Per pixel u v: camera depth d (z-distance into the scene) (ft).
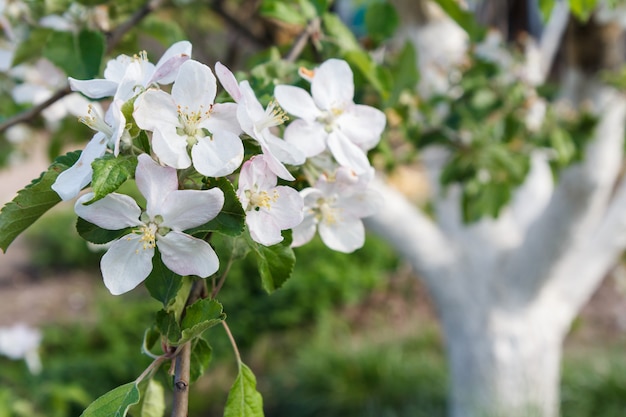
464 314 13.01
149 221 2.92
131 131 2.92
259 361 21.31
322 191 3.75
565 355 20.21
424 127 8.34
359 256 25.84
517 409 13.15
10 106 7.57
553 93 8.88
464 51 9.18
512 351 13.00
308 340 21.99
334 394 18.45
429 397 17.99
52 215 33.96
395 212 12.03
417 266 12.72
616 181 20.16
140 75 3.17
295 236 3.80
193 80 3.00
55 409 13.23
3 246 3.19
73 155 3.20
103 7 5.45
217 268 2.97
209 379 20.21
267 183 3.17
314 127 3.70
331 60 3.79
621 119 10.15
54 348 21.90
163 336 3.13
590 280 13.34
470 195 8.59
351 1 10.56
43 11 5.36
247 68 6.23
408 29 10.07
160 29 5.84
